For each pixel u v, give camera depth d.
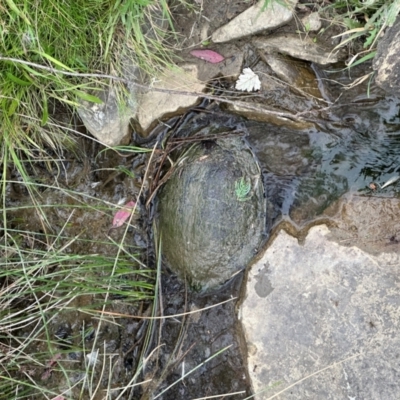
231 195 0.82
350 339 0.80
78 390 0.88
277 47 0.85
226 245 0.82
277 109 0.86
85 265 0.86
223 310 0.87
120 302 0.89
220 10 0.85
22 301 0.88
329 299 0.81
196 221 0.81
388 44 0.79
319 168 0.87
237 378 0.86
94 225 0.91
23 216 0.92
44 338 0.89
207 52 0.86
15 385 0.86
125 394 0.88
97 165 0.92
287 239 0.84
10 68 0.81
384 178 0.86
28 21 0.75
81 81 0.84
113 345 0.90
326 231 0.84
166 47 0.86
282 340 0.82
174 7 0.86
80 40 0.82
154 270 0.89
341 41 0.84
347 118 0.87
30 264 0.88
